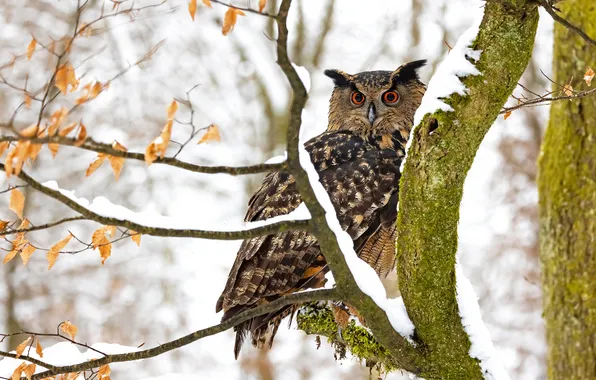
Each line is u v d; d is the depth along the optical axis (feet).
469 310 23.25
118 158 18.16
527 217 80.84
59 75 17.15
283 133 81.97
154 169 84.99
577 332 35.81
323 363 74.84
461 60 21.36
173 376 32.99
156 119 86.43
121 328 82.64
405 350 23.07
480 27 21.35
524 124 79.71
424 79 85.40
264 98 83.76
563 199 36.60
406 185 22.47
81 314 82.43
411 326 23.45
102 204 19.79
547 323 37.45
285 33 17.28
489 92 21.16
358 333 30.25
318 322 32.09
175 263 85.87
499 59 21.03
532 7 20.74
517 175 81.71
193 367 79.05
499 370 23.18
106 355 22.98
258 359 72.74
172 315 83.15
